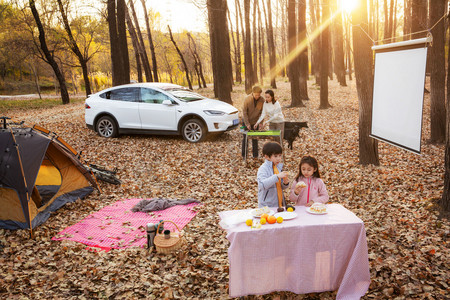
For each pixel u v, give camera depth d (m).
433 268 3.89
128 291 3.81
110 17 15.40
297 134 9.46
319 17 30.28
